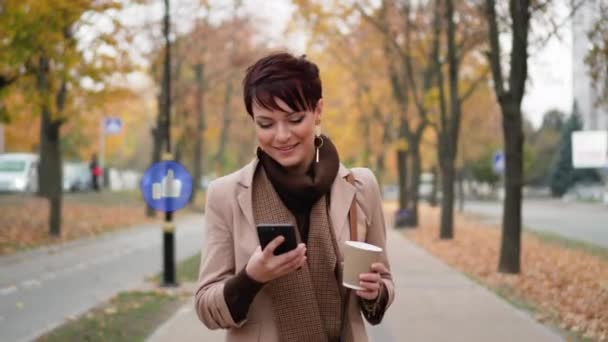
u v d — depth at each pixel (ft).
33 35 38.70
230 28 90.33
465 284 33.24
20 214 68.85
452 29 56.70
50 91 45.42
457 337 21.38
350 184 7.19
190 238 63.52
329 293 6.89
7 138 118.52
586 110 108.99
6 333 22.63
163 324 23.59
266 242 6.09
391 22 61.72
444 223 61.52
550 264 39.70
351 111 106.22
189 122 103.71
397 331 22.31
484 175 204.33
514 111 36.68
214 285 6.78
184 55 89.20
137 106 135.54
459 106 60.90
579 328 22.26
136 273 38.27
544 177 225.56
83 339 21.13
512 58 36.76
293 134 6.65
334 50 79.56
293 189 6.79
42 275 37.24
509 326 22.99
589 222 87.20
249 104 6.79
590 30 32.50
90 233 62.75
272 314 6.83
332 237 6.97
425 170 219.00
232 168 208.03
